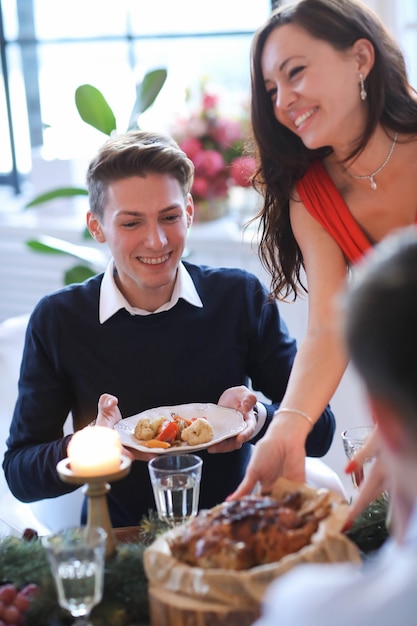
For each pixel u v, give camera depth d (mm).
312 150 1913
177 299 2084
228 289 2148
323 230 1944
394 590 740
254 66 1812
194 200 4039
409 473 801
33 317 2107
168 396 2088
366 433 1706
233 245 3818
